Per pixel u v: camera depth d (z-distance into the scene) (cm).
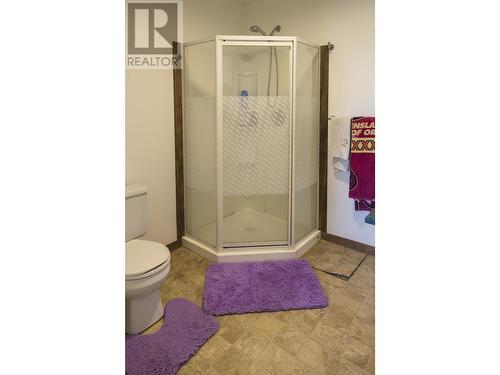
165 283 202
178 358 137
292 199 229
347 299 184
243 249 233
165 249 166
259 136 230
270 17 270
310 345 147
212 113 222
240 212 253
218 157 220
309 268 217
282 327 159
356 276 210
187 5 231
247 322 162
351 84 229
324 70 239
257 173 234
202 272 216
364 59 220
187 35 234
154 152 223
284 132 226
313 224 266
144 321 155
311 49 232
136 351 140
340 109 238
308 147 244
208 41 213
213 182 229
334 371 132
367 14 215
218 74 211
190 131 240
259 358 139
